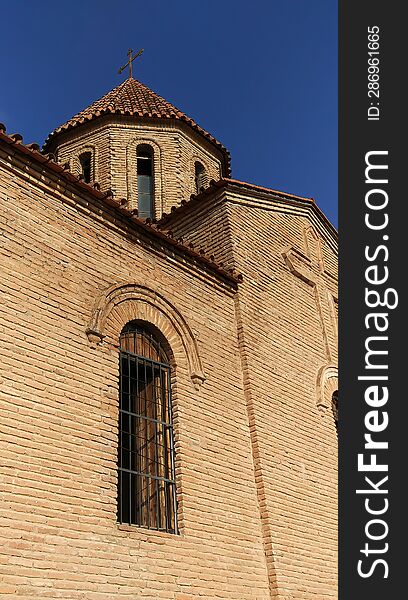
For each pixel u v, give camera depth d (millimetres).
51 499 7379
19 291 7973
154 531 8516
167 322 10266
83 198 9383
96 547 7648
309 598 10234
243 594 9305
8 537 6773
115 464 8375
